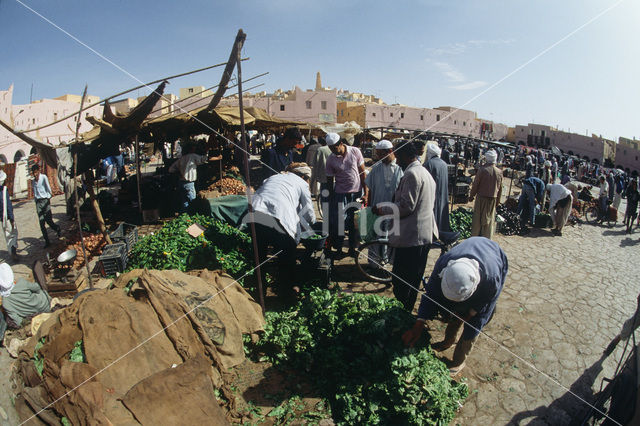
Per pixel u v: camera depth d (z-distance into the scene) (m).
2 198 4.11
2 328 3.55
